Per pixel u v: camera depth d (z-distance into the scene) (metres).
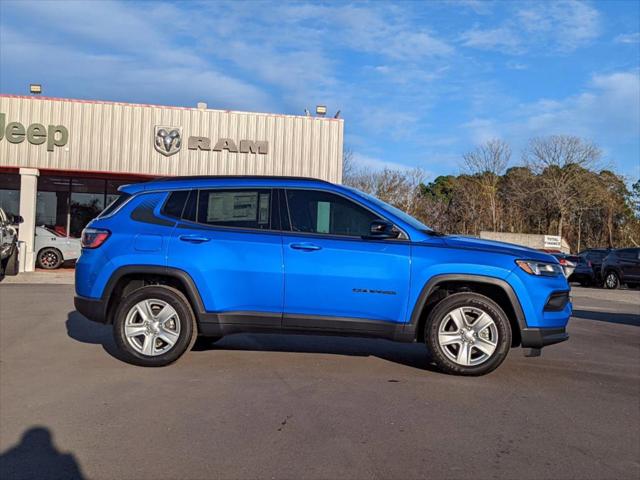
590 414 4.98
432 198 47.84
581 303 15.60
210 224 6.16
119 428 4.47
